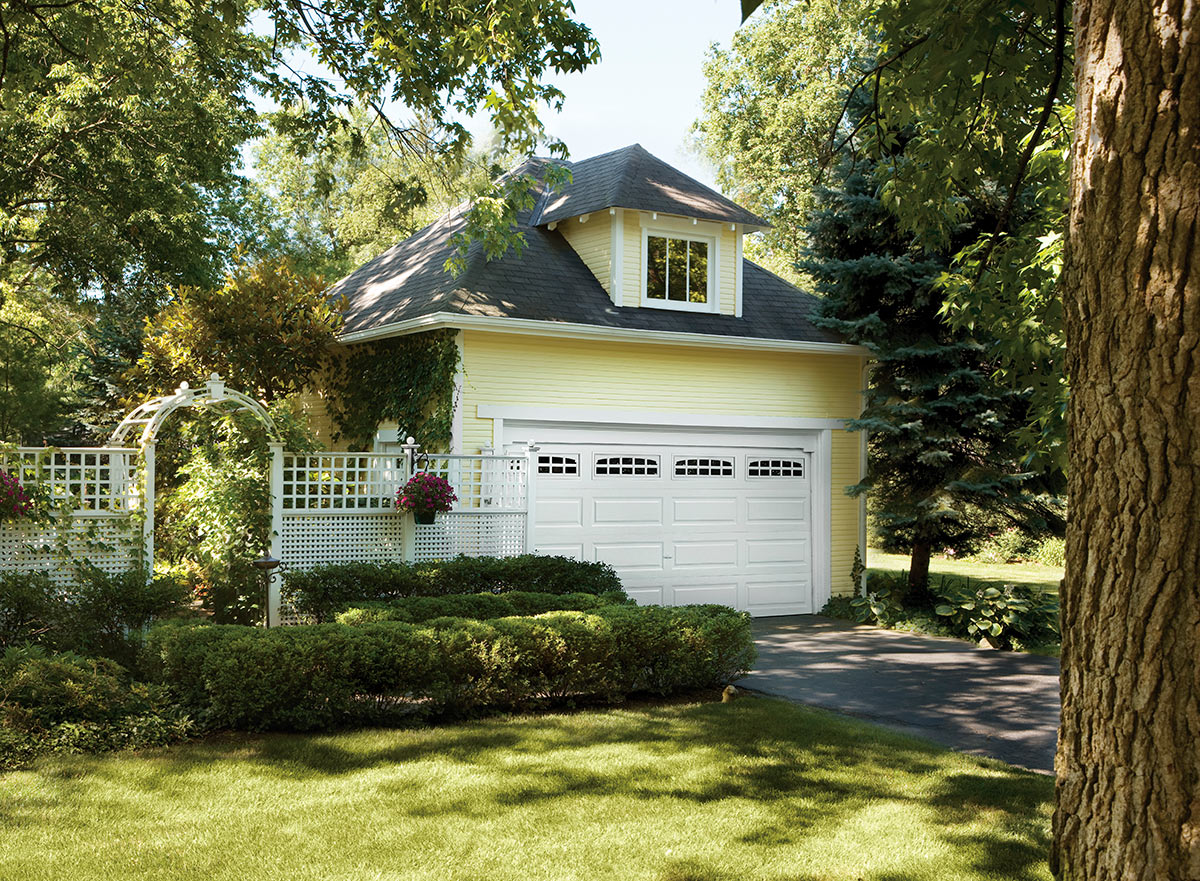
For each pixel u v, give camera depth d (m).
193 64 14.98
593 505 14.30
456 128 14.00
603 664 8.90
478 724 8.17
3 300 22.17
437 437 13.35
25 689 7.25
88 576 9.61
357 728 7.93
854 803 6.44
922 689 10.25
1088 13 3.10
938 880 5.25
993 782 6.93
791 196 30.97
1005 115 8.59
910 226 9.84
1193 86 2.82
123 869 5.10
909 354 15.06
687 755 7.38
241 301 15.98
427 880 5.06
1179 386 2.82
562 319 13.91
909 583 16.30
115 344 22.20
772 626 14.76
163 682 8.03
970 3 6.39
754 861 5.43
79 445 24.95
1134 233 2.91
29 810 5.88
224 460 12.02
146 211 19.88
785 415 15.98
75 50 16.45
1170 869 2.80
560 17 12.73
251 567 11.27
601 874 5.20
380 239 34.03
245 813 5.95
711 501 15.34
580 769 6.97
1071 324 3.20
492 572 11.86
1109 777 2.98
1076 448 3.16
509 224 13.97
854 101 15.42
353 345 16.11
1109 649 2.98
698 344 14.85
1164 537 2.84
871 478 15.94
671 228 15.59
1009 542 26.20
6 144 18.86
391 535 12.28
